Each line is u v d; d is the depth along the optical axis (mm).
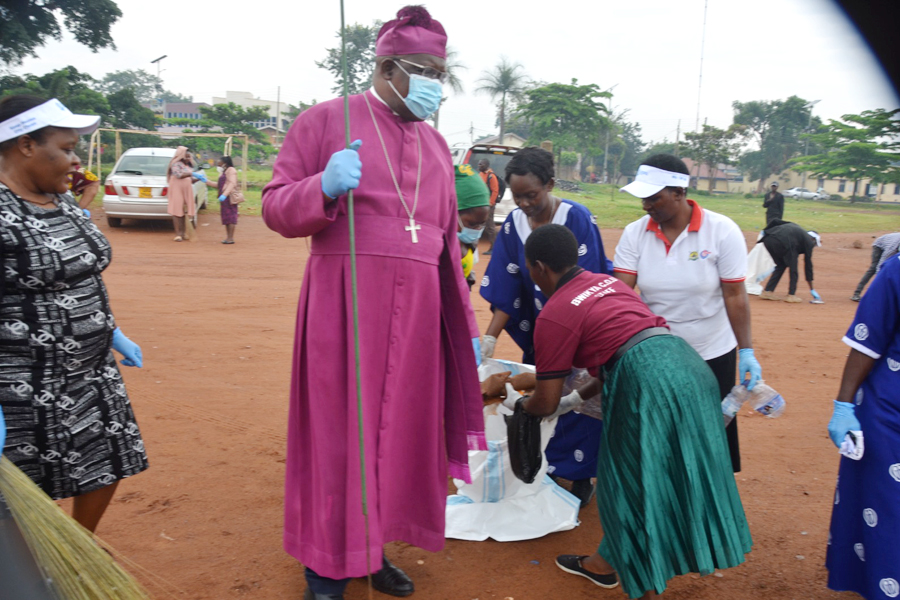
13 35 32375
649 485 2773
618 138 71062
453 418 3293
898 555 2725
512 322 4367
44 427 2652
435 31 2904
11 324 2561
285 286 10531
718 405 2951
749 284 12602
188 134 27062
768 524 4027
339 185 2609
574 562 3447
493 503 3896
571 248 3164
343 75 2645
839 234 28250
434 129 3199
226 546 3537
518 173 3828
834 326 9688
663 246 3713
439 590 3285
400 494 3113
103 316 2787
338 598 2953
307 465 3010
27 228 2539
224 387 5855
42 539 1980
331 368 2896
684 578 3465
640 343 2941
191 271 11461
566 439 4094
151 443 4707
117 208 15805
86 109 35375
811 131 75125
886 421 2793
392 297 2918
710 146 62062
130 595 2178
